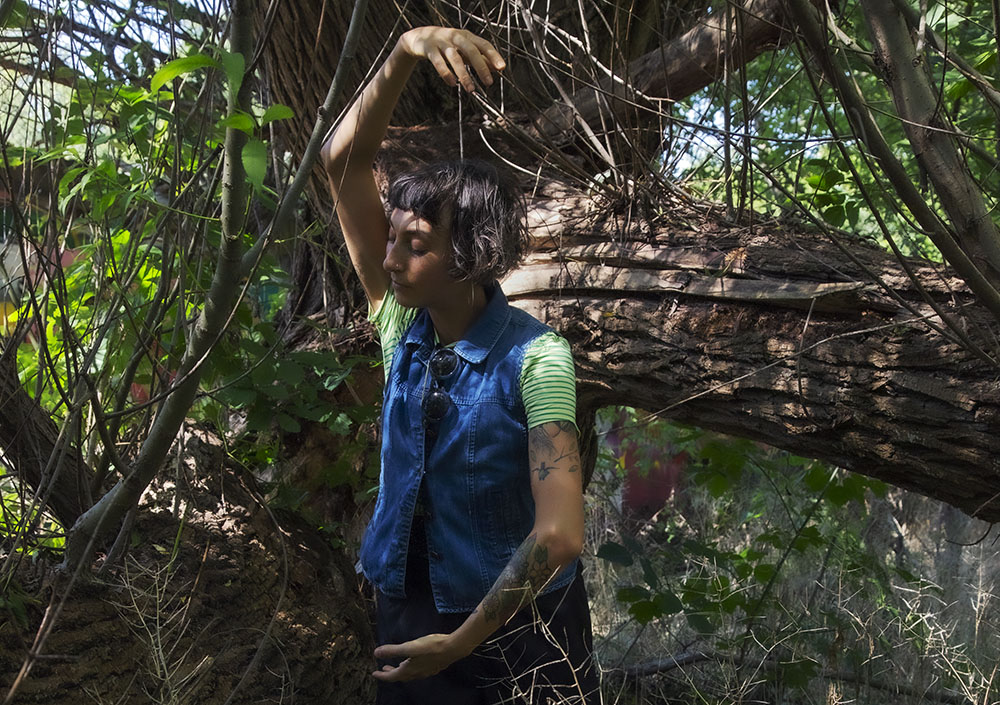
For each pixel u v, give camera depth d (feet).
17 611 5.45
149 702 5.84
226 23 5.90
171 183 6.19
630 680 9.27
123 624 5.98
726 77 7.61
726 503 13.20
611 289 7.47
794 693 8.70
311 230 9.05
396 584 5.32
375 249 5.81
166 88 6.64
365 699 7.59
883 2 5.33
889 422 6.08
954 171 5.43
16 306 6.66
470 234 4.97
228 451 8.28
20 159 6.43
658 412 7.47
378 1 8.93
